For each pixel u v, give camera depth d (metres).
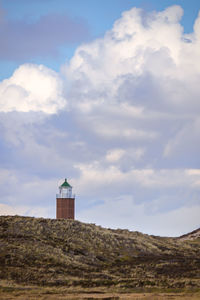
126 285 94.62
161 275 108.06
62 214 187.88
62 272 103.62
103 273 108.06
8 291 83.75
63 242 132.38
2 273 95.25
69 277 99.75
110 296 80.94
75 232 143.88
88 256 126.06
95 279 99.75
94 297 79.00
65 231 142.50
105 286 94.31
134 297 79.94
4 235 125.19
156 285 95.44
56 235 137.25
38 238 128.88
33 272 99.38
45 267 105.06
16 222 139.50
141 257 137.88
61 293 84.81
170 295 83.38
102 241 143.12
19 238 124.25
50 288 88.94
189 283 96.50
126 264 124.44
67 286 92.19
